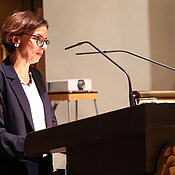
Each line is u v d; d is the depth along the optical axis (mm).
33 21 3623
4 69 3582
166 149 2074
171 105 1919
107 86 11273
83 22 11180
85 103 11164
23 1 9453
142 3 11430
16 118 3422
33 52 3650
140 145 2047
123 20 11320
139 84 11398
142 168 2035
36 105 3764
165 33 11523
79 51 11156
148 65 11422
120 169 2141
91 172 2297
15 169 3432
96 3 11227
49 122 3838
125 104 11289
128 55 11359
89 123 2059
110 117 1961
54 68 11070
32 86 3869
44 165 3656
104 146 2225
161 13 11523
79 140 2102
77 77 11164
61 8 11125
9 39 3639
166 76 11516
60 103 11062
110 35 11281
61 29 11102
